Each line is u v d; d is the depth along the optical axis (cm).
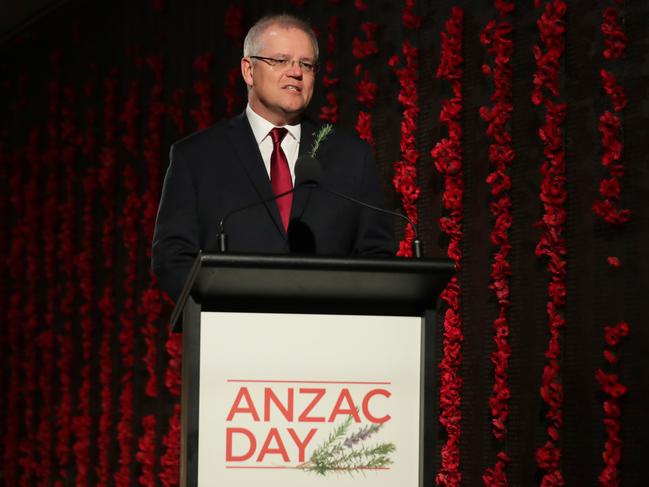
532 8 518
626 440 457
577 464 479
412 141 578
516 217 519
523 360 511
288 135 360
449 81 561
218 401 255
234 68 732
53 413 917
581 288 482
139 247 821
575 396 482
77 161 908
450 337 543
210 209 344
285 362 259
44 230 935
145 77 833
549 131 492
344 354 262
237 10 729
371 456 261
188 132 784
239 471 255
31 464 932
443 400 545
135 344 820
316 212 347
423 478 261
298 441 258
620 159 466
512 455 513
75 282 898
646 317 454
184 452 255
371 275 255
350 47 637
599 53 482
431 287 262
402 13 598
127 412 818
